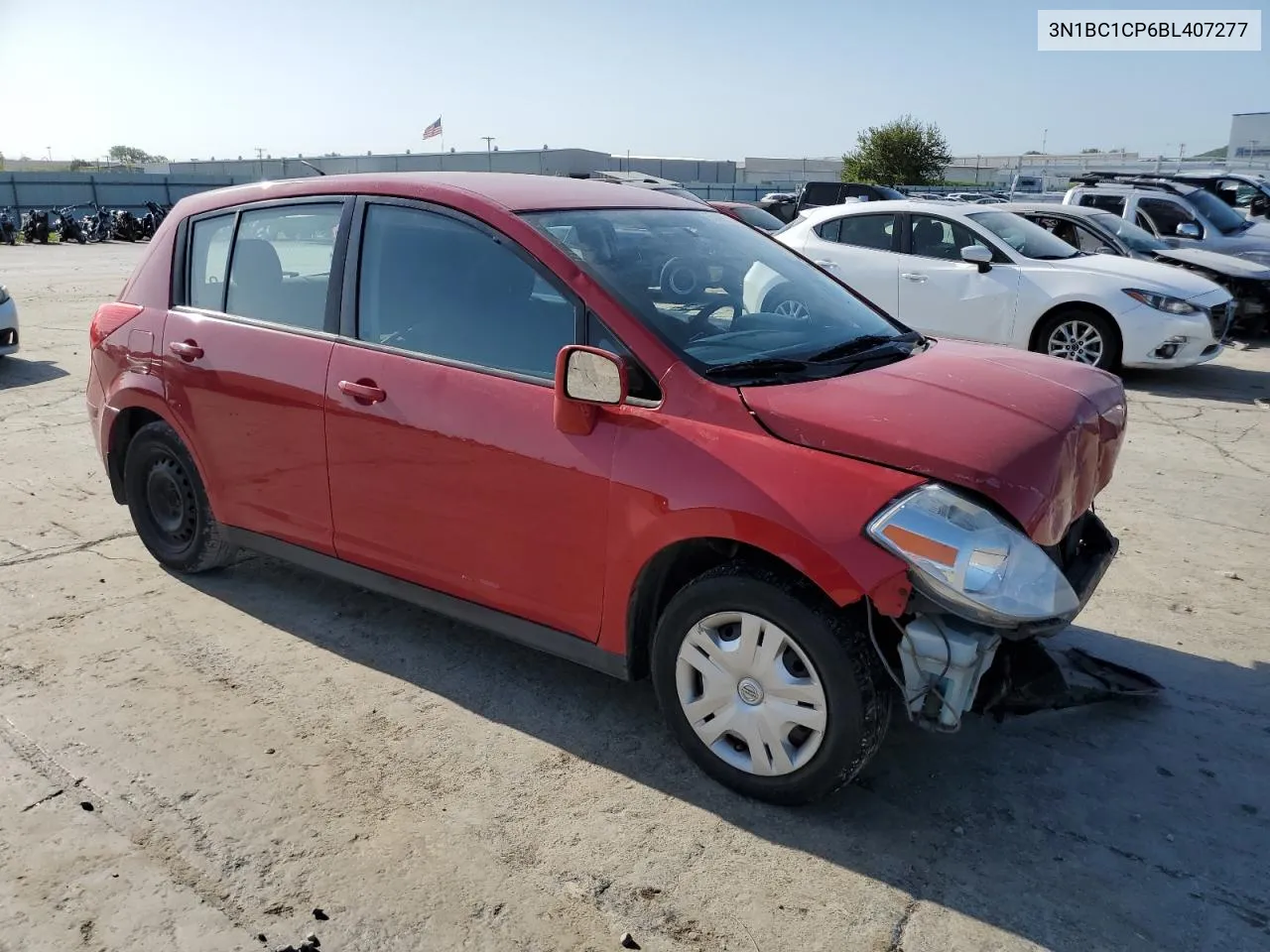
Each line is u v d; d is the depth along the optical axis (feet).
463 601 11.39
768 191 184.24
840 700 8.86
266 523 13.24
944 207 32.53
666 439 9.50
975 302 31.14
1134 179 48.26
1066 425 9.50
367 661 12.58
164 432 14.33
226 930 7.99
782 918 8.25
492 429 10.56
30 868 8.66
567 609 10.47
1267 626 13.87
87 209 123.54
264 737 10.80
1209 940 8.07
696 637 9.77
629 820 9.50
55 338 36.65
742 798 9.84
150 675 12.08
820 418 9.08
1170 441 23.93
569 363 9.61
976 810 9.73
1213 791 10.11
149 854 8.87
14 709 11.23
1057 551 10.09
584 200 12.08
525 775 10.20
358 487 11.91
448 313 11.25
